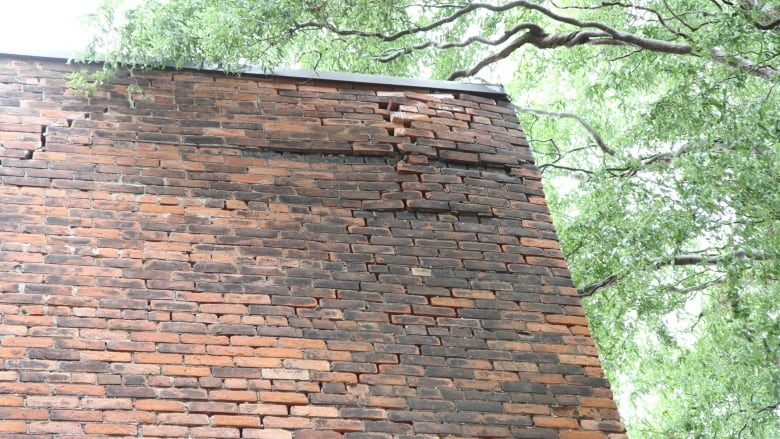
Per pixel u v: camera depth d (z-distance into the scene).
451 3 16.75
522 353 8.85
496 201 9.73
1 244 8.16
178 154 9.05
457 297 9.02
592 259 14.27
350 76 10.01
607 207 12.20
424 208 9.44
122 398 7.70
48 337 7.82
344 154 9.57
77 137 8.88
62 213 8.45
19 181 8.51
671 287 13.98
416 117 9.99
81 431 7.48
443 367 8.57
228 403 7.89
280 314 8.44
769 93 11.48
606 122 17.89
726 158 10.96
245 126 9.39
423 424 8.23
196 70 9.66
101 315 8.02
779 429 14.69
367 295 8.77
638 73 15.14
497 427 8.40
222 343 8.16
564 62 17.28
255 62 11.33
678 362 16.06
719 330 13.40
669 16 14.62
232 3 11.78
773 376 12.86
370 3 14.30
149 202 8.71
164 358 7.95
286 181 9.20
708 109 11.42
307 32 15.62
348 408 8.13
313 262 8.81
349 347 8.43
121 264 8.31
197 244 8.60
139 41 9.45
